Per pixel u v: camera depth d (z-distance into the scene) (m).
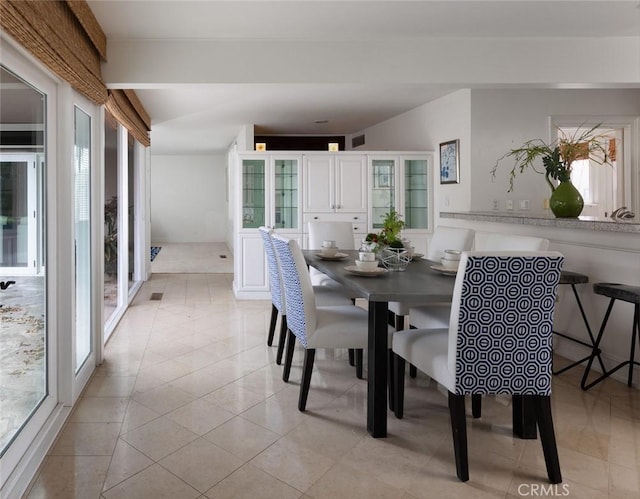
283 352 3.52
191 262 9.02
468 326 1.96
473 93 4.82
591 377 3.19
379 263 3.51
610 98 4.95
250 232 5.74
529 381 2.00
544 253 1.93
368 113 6.19
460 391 1.99
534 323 1.98
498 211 4.91
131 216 6.75
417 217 5.80
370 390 2.37
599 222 3.07
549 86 3.76
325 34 3.42
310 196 5.80
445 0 2.92
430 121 5.60
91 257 3.24
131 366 3.35
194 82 3.47
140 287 6.50
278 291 3.43
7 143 2.32
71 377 2.62
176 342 3.95
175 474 2.00
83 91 2.81
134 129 4.94
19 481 1.90
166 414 2.58
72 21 2.47
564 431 2.42
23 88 2.24
